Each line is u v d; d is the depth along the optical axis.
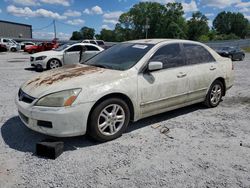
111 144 4.00
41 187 2.92
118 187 2.94
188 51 5.29
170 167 3.37
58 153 3.60
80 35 92.31
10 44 36.59
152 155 3.67
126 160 3.52
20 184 2.97
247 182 3.06
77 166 3.36
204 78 5.45
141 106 4.39
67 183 3.00
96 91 3.80
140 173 3.22
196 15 85.06
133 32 90.31
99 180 3.07
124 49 5.02
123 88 4.07
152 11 85.44
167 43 4.96
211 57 5.82
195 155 3.69
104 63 4.76
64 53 12.79
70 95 3.66
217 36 94.62
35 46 32.16
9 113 5.39
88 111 3.74
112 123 4.09
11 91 7.54
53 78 4.09
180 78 4.91
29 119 3.81
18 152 3.72
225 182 3.06
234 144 4.07
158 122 4.98
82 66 4.74
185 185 2.99
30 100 3.82
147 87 4.39
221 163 3.48
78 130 3.73
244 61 22.66
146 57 4.51
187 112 5.62
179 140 4.18
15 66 14.81
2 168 3.29
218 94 6.02
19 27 75.19
